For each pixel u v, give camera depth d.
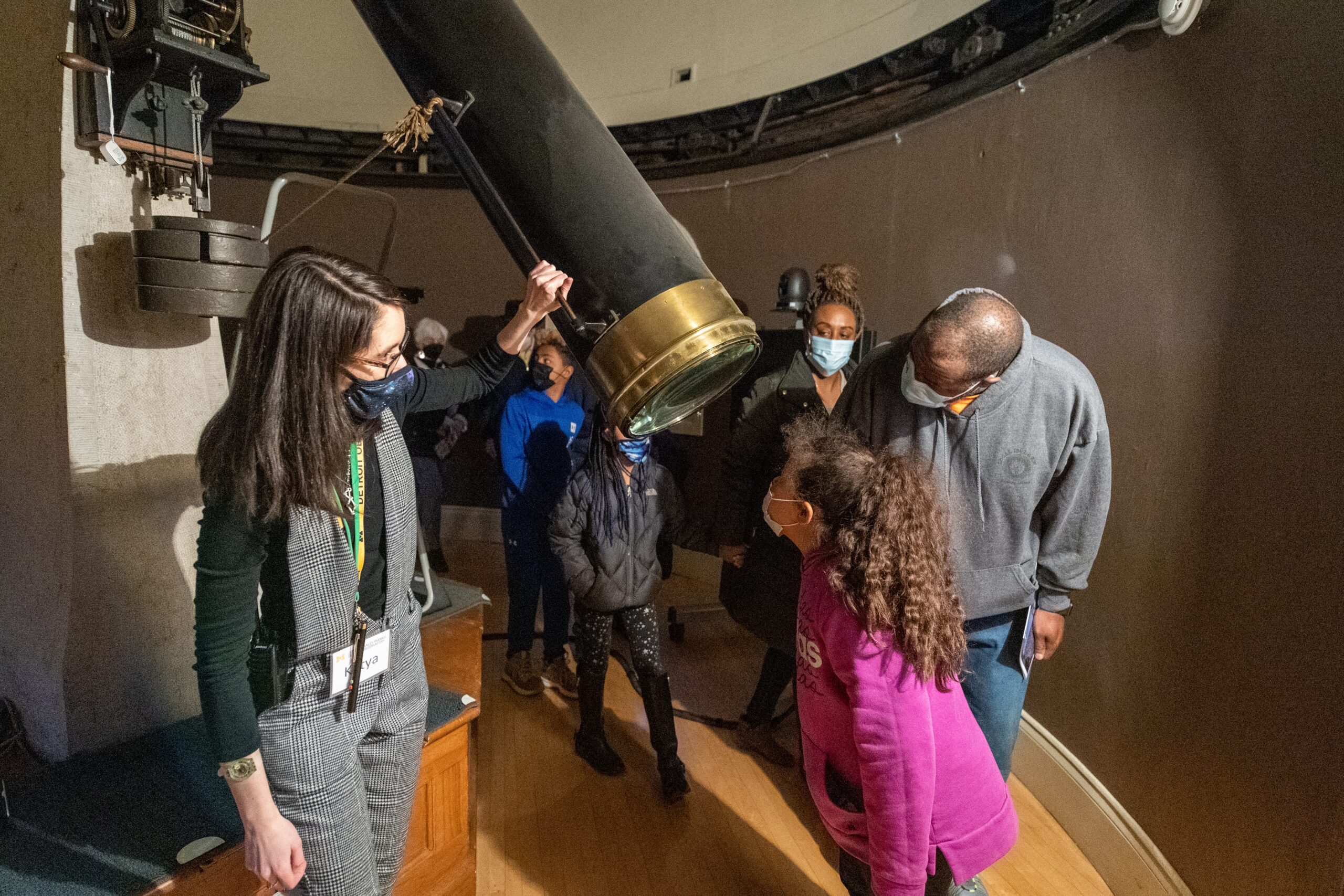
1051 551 1.61
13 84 1.32
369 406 0.94
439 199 4.55
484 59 1.07
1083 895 1.85
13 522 1.47
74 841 1.23
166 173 1.40
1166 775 1.67
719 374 1.15
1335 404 1.22
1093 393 1.46
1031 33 2.31
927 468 1.21
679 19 3.50
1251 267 1.44
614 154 1.10
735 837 2.07
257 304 0.85
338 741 1.03
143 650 1.55
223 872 1.23
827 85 3.11
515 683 2.81
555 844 2.01
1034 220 2.21
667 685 2.23
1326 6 1.27
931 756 1.11
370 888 1.11
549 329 2.75
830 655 1.17
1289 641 1.30
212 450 0.85
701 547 2.40
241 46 1.35
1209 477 1.56
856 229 3.12
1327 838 1.18
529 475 2.74
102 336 1.40
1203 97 1.60
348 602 0.99
